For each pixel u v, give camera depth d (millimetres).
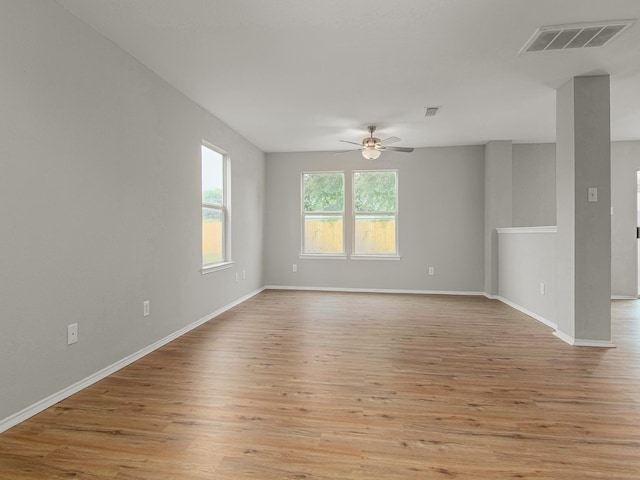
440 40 2795
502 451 1830
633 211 5895
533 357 3193
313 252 6785
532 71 3342
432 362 3070
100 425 2061
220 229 5090
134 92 3074
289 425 2070
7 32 1986
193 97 3961
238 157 5469
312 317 4645
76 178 2475
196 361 3080
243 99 4023
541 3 2342
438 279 6410
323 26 2604
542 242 4434
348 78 3486
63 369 2389
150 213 3311
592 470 1686
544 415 2191
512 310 5070
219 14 2455
